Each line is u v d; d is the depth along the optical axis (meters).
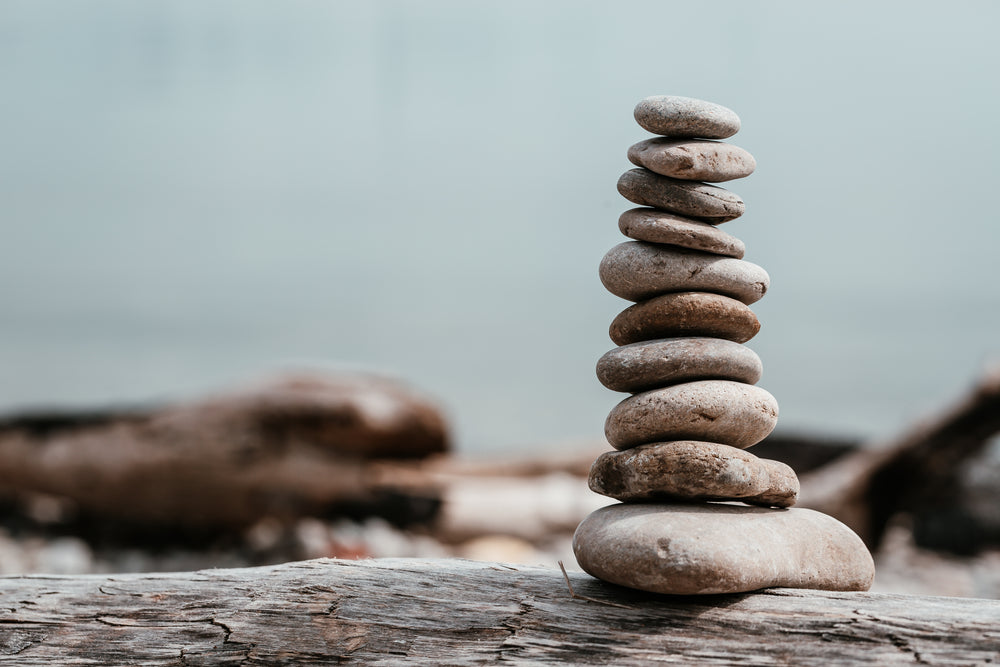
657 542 1.85
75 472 6.23
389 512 6.17
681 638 1.84
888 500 5.96
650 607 1.91
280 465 6.13
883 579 5.58
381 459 6.44
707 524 1.90
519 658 1.88
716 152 2.04
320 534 5.94
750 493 1.96
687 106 2.03
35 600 2.15
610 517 1.98
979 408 5.54
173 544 6.32
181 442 6.14
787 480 2.05
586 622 1.91
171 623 2.07
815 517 2.09
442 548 6.11
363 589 2.06
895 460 5.81
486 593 2.02
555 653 1.87
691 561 1.82
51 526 6.51
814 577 1.97
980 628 1.74
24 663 2.03
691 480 1.92
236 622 2.04
